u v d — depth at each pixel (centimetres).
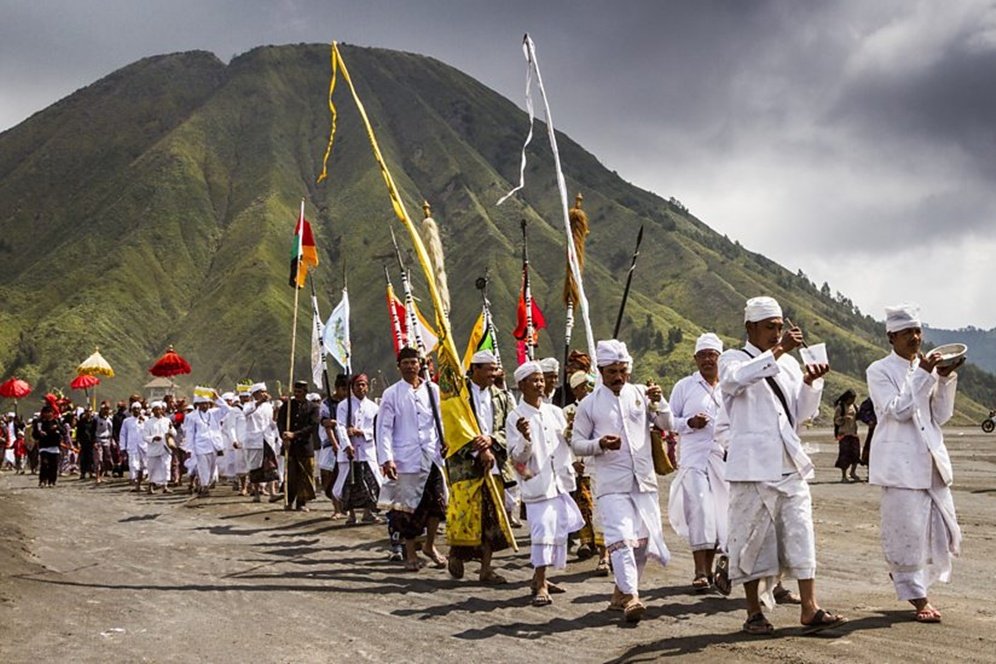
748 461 751
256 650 791
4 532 1541
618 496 880
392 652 780
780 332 777
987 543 1336
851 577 1067
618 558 860
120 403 3262
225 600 1007
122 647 802
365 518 1659
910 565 778
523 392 991
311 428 1891
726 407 773
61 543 1470
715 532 985
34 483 3209
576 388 1167
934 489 790
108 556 1324
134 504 2208
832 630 744
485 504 1084
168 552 1363
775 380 763
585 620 874
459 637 827
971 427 8344
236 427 2159
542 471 964
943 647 682
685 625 834
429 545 1213
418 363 1211
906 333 805
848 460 2459
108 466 3216
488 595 1014
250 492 2272
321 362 1864
